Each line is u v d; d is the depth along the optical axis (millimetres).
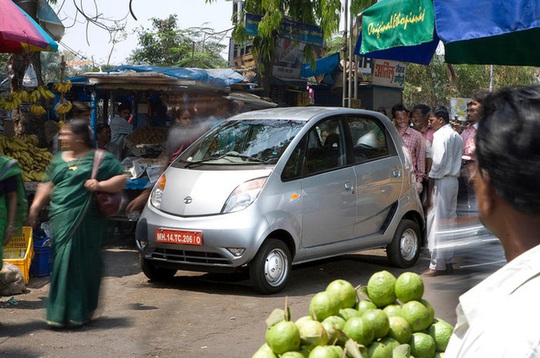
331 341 2428
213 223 7152
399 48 7070
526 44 6750
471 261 7438
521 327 1201
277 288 7410
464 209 8000
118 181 6102
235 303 7055
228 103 10453
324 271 8727
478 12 5102
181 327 6215
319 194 7688
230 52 16625
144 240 7660
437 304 6691
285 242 7562
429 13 5758
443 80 32594
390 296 2748
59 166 6082
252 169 7438
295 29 14078
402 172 8680
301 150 7672
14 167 5957
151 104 12125
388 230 8500
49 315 6090
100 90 11586
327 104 18922
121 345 5688
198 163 7809
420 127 10211
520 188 1329
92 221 6145
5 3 7848
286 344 2371
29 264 7832
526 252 1320
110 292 7523
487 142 1372
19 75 11758
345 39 13594
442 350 2635
